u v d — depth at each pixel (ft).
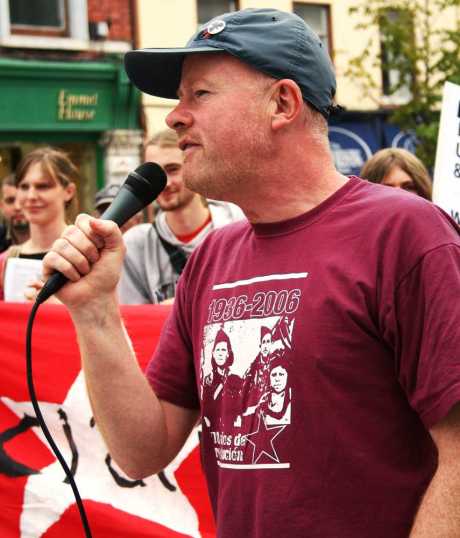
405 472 5.93
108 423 6.91
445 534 5.54
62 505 11.75
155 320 11.91
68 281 6.77
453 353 5.60
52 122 46.19
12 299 13.93
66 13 46.83
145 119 47.85
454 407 5.63
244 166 6.38
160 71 6.90
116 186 22.31
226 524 6.34
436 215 5.98
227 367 6.41
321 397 5.93
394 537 5.88
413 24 49.93
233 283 6.55
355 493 5.90
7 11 45.42
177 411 7.21
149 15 48.62
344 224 6.16
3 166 45.96
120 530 11.54
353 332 5.91
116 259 6.78
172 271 14.19
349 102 54.60
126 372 6.87
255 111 6.36
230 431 6.35
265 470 6.09
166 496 11.48
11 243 22.43
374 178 14.66
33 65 44.86
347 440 5.90
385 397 5.93
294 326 6.04
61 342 12.14
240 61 6.37
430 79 53.72
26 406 12.16
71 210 15.64
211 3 51.29
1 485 11.99
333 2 54.54
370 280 5.93
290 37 6.43
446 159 11.08
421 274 5.78
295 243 6.29
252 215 6.51
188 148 6.52
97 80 46.55
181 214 14.12
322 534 5.91
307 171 6.42
